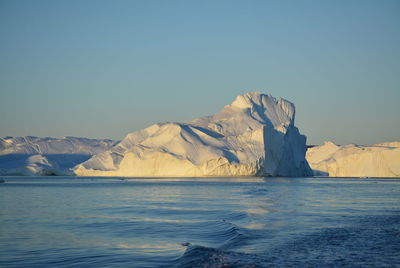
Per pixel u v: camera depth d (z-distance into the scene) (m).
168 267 19.53
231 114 182.25
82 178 188.62
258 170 155.75
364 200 58.78
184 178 162.38
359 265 19.98
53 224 34.38
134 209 46.91
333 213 41.53
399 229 30.80
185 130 171.50
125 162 181.25
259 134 159.00
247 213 41.28
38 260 21.02
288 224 33.38
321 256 21.72
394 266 19.86
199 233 29.48
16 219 37.75
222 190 82.81
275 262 20.33
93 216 40.19
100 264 20.19
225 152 157.75
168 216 39.84
